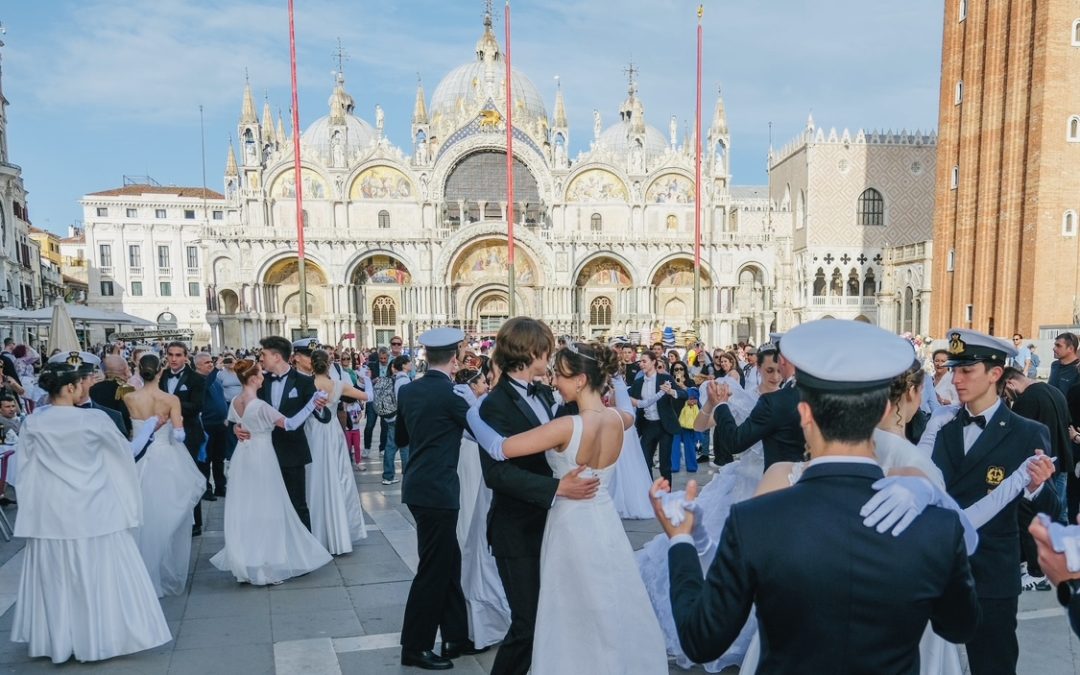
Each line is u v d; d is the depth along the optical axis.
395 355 15.70
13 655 6.14
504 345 5.04
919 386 4.98
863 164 62.94
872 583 2.17
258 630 6.62
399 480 13.91
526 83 75.06
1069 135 35.88
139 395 7.58
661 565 6.21
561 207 62.81
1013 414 4.89
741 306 65.06
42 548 5.91
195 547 9.39
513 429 4.88
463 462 8.21
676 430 12.57
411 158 66.31
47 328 53.75
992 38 38.84
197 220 89.56
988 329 39.25
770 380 6.57
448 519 5.86
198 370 12.07
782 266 62.03
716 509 6.73
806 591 2.19
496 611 6.38
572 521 4.43
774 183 72.12
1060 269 36.03
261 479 7.80
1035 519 2.50
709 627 2.35
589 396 4.65
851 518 2.23
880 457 3.91
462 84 74.19
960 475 4.94
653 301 62.88
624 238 60.72
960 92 41.75
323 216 59.88
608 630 4.27
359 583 7.90
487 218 63.00
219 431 12.31
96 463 5.98
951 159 42.53
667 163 63.81
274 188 59.41
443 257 58.50
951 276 42.59
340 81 72.94
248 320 56.50
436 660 5.88
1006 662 4.54
